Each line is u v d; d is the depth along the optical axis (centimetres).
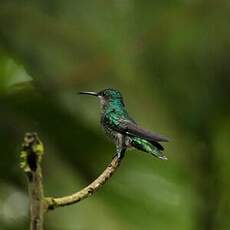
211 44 983
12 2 1002
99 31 993
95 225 875
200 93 982
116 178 884
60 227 908
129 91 977
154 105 972
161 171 902
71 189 921
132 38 991
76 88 983
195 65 984
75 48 996
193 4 996
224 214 893
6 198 957
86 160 941
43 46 993
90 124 967
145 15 994
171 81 977
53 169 928
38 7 1006
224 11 995
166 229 870
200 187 902
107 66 981
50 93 984
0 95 976
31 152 380
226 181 912
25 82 991
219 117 976
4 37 1005
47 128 959
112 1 1000
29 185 389
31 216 393
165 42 986
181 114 968
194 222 870
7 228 940
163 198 879
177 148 938
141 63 985
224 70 986
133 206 870
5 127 959
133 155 898
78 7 1000
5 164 958
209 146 940
